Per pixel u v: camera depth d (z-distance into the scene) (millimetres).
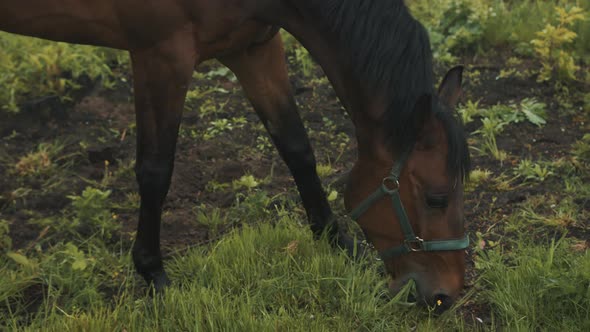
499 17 6727
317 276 3725
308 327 3439
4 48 6117
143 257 3781
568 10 6766
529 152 5121
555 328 3414
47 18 3600
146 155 3674
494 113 5500
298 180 4039
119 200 4773
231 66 3873
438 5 6852
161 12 3441
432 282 3385
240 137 5441
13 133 5418
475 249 4051
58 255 4129
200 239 4328
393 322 3502
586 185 4629
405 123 3209
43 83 5922
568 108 5602
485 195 4648
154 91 3594
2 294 3787
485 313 3623
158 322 3514
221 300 3500
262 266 3854
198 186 4875
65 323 3418
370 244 4160
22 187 4848
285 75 3926
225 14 3488
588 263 3527
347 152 5215
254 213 4449
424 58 3256
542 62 6051
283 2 3510
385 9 3301
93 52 6324
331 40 3439
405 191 3295
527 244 4109
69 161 5160
